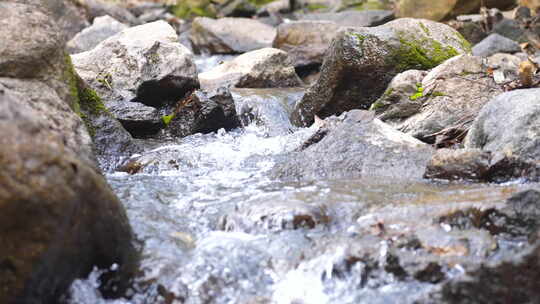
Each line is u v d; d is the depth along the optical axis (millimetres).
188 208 6734
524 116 7809
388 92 10016
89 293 5180
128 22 24562
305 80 17469
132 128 10320
